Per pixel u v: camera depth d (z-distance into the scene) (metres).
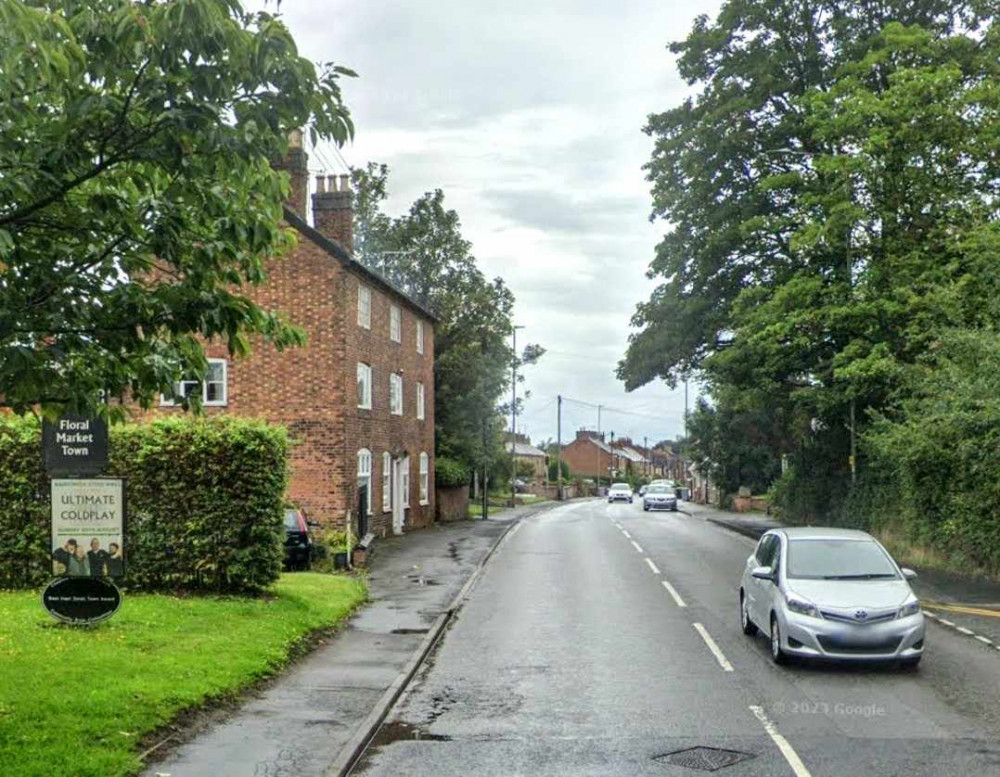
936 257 26.25
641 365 35.41
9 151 6.34
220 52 6.14
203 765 7.77
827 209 27.48
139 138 6.51
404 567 24.28
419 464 39.59
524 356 53.22
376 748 8.63
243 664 11.05
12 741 7.55
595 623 15.80
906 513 25.03
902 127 25.94
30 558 16.12
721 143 32.31
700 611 17.08
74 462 12.45
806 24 32.19
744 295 29.50
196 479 15.71
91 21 6.00
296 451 27.48
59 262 7.21
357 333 29.31
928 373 22.89
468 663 12.62
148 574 15.68
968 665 12.17
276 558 15.97
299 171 29.75
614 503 74.00
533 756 8.30
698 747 8.52
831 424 33.34
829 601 11.80
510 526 41.50
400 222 47.72
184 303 6.93
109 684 9.44
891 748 8.41
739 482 60.62
